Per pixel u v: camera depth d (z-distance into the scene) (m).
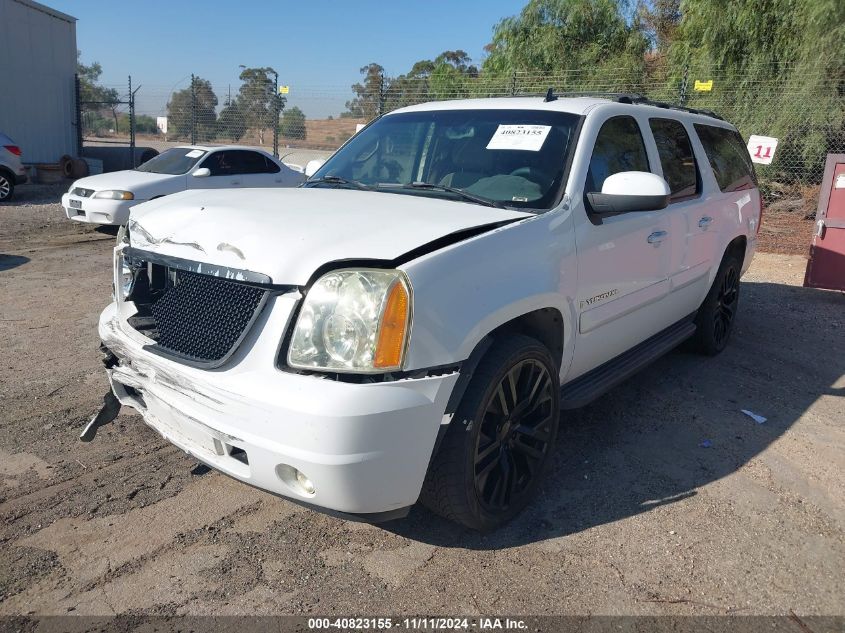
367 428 2.35
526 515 3.21
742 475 3.66
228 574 2.72
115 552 2.83
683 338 4.86
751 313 7.25
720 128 5.66
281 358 2.47
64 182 18.67
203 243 2.78
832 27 12.91
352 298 2.42
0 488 3.26
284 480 2.50
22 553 2.79
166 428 2.95
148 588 2.62
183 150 11.94
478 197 3.40
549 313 3.21
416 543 2.97
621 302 3.82
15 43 18.11
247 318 2.55
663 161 4.41
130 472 3.46
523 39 19.12
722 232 5.17
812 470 3.75
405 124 4.26
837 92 13.15
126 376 3.04
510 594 2.66
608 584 2.73
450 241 2.74
